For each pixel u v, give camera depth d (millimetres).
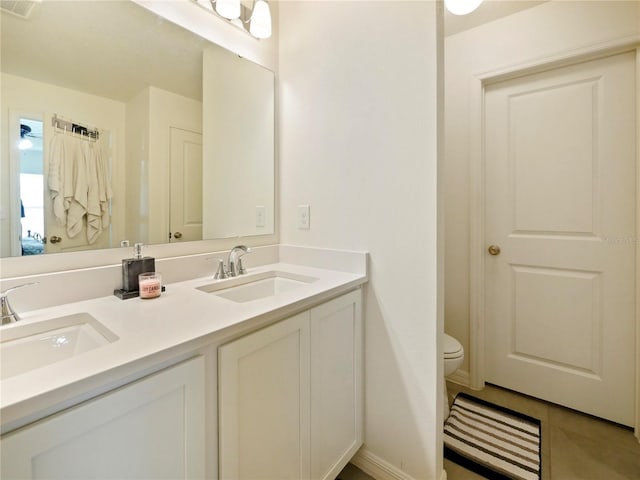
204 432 737
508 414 1722
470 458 1421
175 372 668
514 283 1902
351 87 1344
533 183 1814
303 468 1029
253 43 1501
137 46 1128
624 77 1554
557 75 1723
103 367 555
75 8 992
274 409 917
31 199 908
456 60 1969
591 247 1664
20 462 479
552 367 1808
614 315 1617
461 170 1989
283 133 1621
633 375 1578
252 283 1363
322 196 1465
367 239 1322
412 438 1232
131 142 1118
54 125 950
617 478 1296
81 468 542
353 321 1265
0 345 731
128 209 1110
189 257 1247
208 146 1344
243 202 1485
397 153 1223
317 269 1452
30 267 902
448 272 2070
